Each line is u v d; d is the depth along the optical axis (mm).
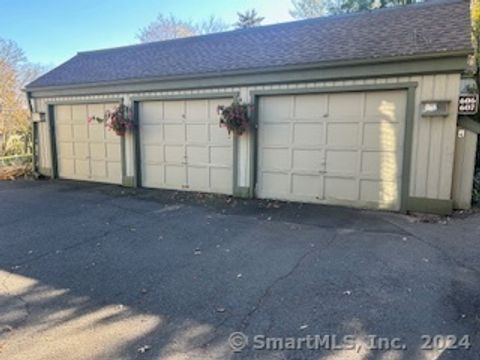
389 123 6367
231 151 8016
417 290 3373
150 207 7105
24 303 3250
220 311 3047
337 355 2443
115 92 9305
